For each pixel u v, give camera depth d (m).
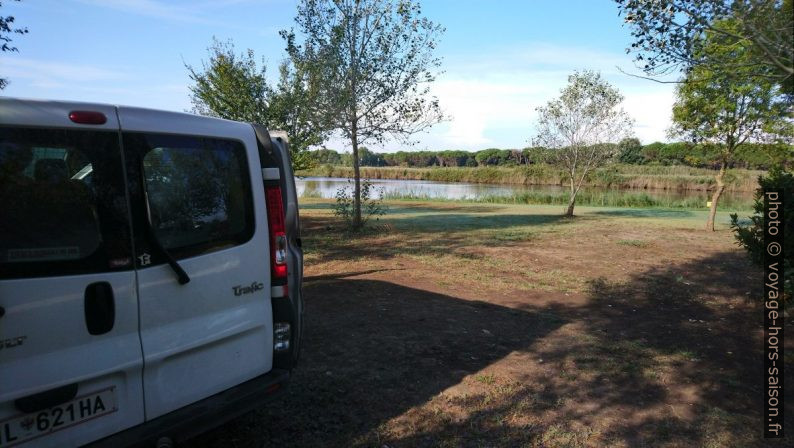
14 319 2.06
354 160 13.21
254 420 3.46
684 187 38.34
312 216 17.31
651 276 8.36
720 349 5.07
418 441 3.24
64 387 2.19
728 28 3.24
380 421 3.48
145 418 2.48
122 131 2.43
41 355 2.14
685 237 12.62
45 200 2.18
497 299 6.86
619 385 4.16
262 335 3.02
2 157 2.08
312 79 12.34
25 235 2.12
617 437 3.34
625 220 16.78
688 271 8.74
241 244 2.89
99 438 2.32
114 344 2.35
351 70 11.98
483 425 3.46
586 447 3.21
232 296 2.84
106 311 2.32
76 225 2.26
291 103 13.24
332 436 3.29
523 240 12.01
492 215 18.50
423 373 4.29
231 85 13.69
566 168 18.44
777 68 3.05
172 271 2.55
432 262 9.20
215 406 2.68
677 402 3.87
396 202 26.17
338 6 11.78
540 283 7.81
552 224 15.44
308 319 5.75
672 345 5.18
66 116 2.26
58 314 2.18
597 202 26.19
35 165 2.16
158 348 2.50
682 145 13.88
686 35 3.61
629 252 10.52
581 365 4.56
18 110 2.13
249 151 3.00
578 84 17.14
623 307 6.63
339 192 14.14
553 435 3.35
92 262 2.29
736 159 12.88
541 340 5.22
